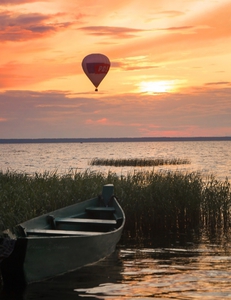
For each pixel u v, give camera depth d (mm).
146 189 17203
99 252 11656
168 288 9531
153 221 16578
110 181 18359
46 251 9703
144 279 10188
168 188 17328
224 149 163875
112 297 8977
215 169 52469
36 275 9664
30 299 8812
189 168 53906
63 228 13094
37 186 17125
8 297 8945
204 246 13664
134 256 12383
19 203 14734
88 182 17750
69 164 63844
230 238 14859
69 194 16391
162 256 12398
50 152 140875
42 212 15109
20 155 111000
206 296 9008
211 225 17188
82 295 9070
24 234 10344
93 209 14570
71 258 10547
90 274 10516
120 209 14094
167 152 130375
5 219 13523
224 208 17234
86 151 150500
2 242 8977
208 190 18016
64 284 9727
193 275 10516
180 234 15570
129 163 57969
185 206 17062
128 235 15469
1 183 17750
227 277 10336
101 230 13438
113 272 10734
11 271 9367
